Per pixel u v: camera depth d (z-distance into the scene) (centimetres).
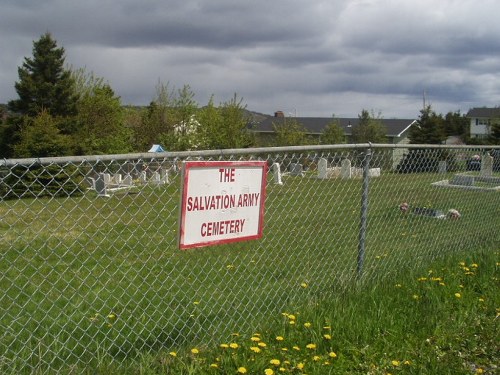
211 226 385
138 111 4019
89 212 562
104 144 3098
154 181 419
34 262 588
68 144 2717
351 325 425
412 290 525
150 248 667
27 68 3291
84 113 3325
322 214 784
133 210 606
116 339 403
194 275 583
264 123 5819
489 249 709
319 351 390
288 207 739
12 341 394
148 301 501
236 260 642
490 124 5791
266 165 419
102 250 631
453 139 7000
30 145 2614
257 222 415
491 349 415
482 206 848
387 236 765
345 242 730
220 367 354
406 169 754
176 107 3578
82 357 372
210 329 422
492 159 858
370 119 4809
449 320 462
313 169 740
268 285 546
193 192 371
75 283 554
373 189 819
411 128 4744
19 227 520
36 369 341
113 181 434
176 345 399
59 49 3297
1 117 3444
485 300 519
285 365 359
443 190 898
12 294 511
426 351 404
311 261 639
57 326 435
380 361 382
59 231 532
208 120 3391
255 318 448
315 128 6109
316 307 461
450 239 728
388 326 438
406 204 847
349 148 500
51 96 3231
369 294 500
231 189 394
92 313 469
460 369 376
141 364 348
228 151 387
